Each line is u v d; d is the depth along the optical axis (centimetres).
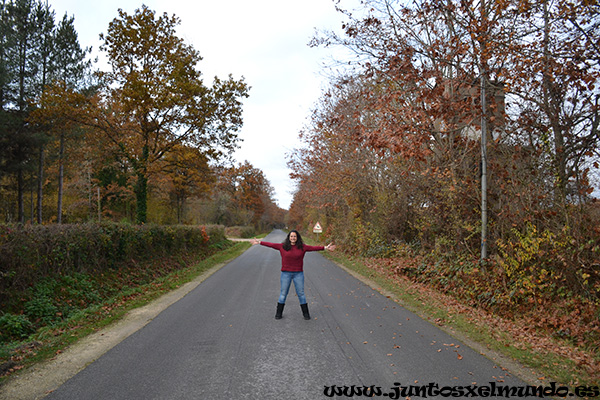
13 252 750
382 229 1795
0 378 454
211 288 1103
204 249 2442
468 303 906
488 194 1047
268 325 688
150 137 2175
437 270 1134
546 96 930
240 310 812
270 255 2338
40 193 2869
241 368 481
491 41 930
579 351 560
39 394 409
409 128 967
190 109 1966
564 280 756
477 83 1035
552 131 908
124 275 1168
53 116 1944
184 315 770
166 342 590
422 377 452
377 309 816
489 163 1048
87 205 3759
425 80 1035
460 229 1114
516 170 927
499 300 830
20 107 2514
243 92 2162
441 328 666
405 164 1508
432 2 1024
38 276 832
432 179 1270
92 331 655
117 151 2288
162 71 2042
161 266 1498
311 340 597
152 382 439
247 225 7256
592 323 642
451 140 1226
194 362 502
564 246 761
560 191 846
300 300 737
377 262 1611
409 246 1567
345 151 1955
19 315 688
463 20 1039
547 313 729
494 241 1011
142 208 2147
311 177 2388
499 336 610
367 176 1975
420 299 916
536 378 451
